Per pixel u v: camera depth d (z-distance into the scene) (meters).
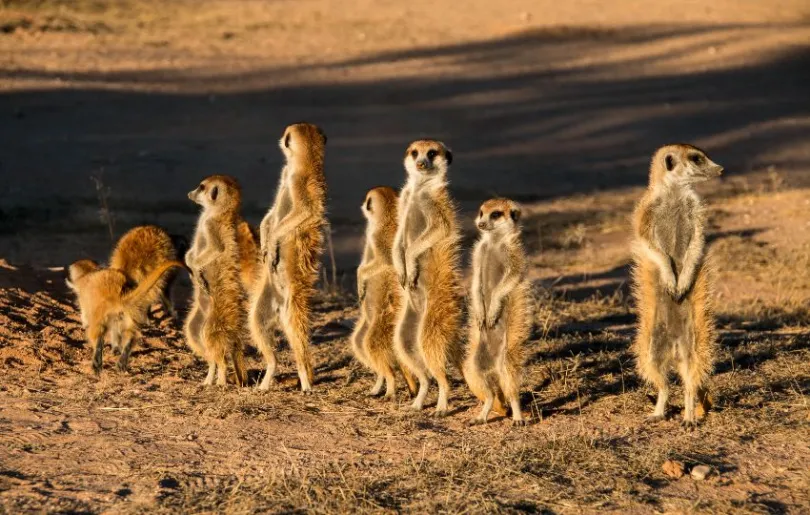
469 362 10.61
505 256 10.54
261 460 9.20
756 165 32.53
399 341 11.18
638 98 41.69
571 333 14.82
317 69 46.34
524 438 9.90
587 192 29.83
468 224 25.66
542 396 11.56
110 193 28.09
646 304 10.65
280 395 11.50
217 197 11.98
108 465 8.98
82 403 10.82
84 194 28.06
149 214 26.03
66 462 9.02
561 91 43.12
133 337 12.31
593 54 49.41
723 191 28.89
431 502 8.19
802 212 25.91
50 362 12.35
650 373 10.62
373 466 9.05
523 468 8.90
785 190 28.75
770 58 47.56
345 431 10.13
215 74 44.72
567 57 48.94
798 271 20.44
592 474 8.85
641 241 10.66
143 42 49.84
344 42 52.19
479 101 41.50
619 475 8.83
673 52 49.25
